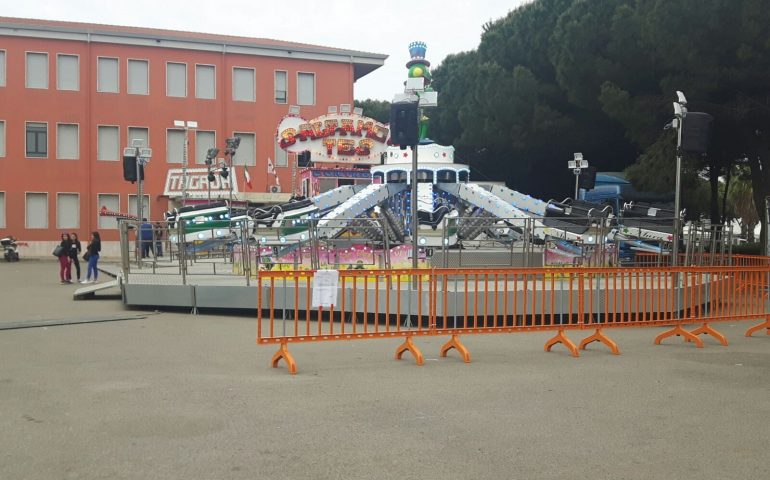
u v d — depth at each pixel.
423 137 19.17
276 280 14.09
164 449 5.31
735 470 4.96
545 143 31.84
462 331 9.24
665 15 21.61
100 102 41.34
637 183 24.59
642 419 6.27
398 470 4.89
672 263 14.38
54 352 9.57
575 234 15.45
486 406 6.68
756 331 12.30
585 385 7.64
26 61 40.16
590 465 5.03
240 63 43.94
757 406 6.79
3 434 5.67
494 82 31.91
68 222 41.00
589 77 26.77
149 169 42.00
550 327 9.68
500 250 14.63
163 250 16.73
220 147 43.38
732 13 20.53
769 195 23.08
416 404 6.73
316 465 4.98
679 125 14.26
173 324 12.59
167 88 42.50
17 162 40.06
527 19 32.78
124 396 6.99
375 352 9.76
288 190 44.50
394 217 17.81
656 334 11.78
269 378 7.91
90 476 4.73
